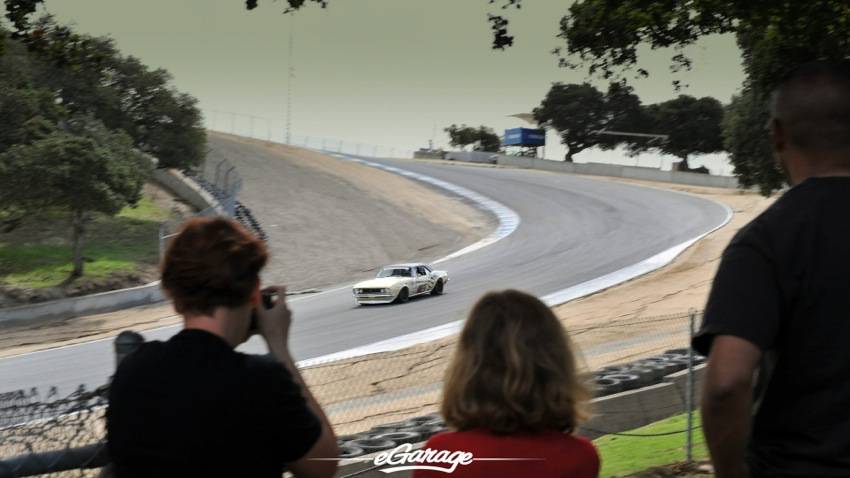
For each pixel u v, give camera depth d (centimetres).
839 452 208
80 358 2647
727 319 211
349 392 1650
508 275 4025
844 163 230
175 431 221
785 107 236
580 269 4069
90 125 4422
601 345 2045
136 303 3800
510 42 1077
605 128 11481
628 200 6850
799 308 215
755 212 5800
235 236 240
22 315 3491
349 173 8106
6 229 4416
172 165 5553
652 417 1114
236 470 222
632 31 1073
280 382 229
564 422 221
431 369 1864
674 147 10794
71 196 3822
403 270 3419
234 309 238
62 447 410
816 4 914
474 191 7631
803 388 215
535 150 11912
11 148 3881
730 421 206
